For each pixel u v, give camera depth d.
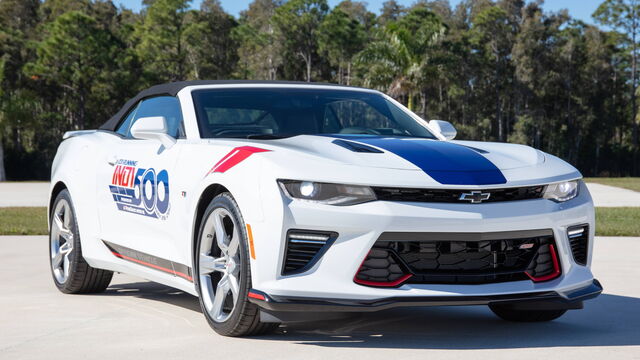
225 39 72.44
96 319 4.27
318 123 4.46
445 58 43.00
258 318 3.58
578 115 81.00
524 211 3.46
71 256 5.25
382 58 42.59
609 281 5.72
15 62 61.69
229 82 4.77
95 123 66.81
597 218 12.80
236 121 4.32
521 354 3.29
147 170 4.40
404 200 3.35
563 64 79.19
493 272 3.49
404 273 3.39
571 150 81.38
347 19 75.25
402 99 48.66
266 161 3.51
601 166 82.06
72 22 61.72
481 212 3.38
